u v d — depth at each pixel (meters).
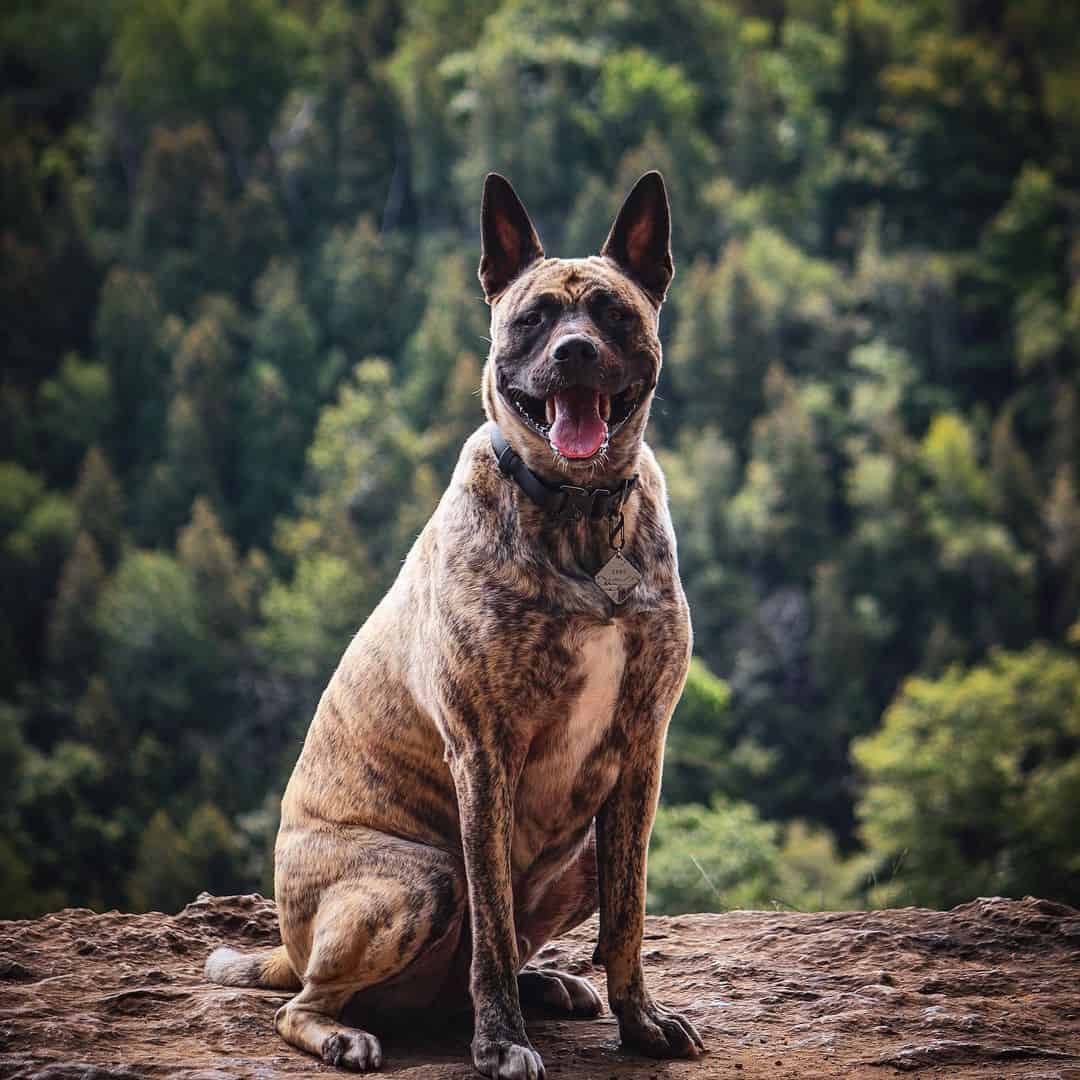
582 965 5.31
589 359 4.15
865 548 99.88
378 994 4.37
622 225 4.61
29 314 128.75
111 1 170.00
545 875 4.48
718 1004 4.64
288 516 114.56
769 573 100.00
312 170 147.88
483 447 4.37
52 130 169.25
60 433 116.25
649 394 4.41
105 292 121.44
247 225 134.38
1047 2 164.88
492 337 4.55
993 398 126.94
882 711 92.62
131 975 4.86
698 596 94.94
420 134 146.88
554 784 4.29
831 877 54.31
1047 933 5.37
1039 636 100.00
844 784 86.50
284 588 95.88
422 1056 4.23
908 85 148.38
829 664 91.06
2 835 71.12
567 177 141.38
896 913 5.68
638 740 4.29
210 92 151.50
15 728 77.19
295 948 4.52
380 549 97.94
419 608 4.42
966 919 5.53
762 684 91.50
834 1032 4.32
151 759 79.81
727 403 115.94
